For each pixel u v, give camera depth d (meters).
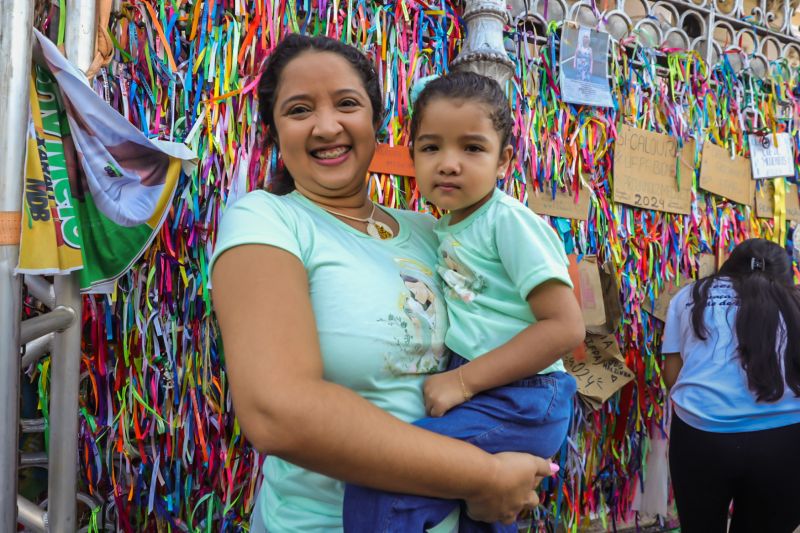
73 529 1.25
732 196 2.33
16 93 0.95
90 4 1.23
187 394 1.55
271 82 0.95
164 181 1.36
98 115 1.16
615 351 1.95
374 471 0.65
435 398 0.85
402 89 1.75
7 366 0.95
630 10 2.27
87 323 1.46
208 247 1.55
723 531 1.70
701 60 2.26
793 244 2.52
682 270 2.23
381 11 1.74
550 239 0.93
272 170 1.61
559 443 0.93
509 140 1.06
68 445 1.23
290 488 0.84
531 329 0.87
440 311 0.94
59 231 1.08
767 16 2.51
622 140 2.08
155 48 1.49
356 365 0.78
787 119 2.48
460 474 0.71
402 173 1.74
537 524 1.91
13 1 0.94
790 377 1.56
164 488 1.53
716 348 1.69
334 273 0.80
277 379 0.62
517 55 1.90
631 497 2.14
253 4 1.59
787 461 1.55
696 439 1.65
